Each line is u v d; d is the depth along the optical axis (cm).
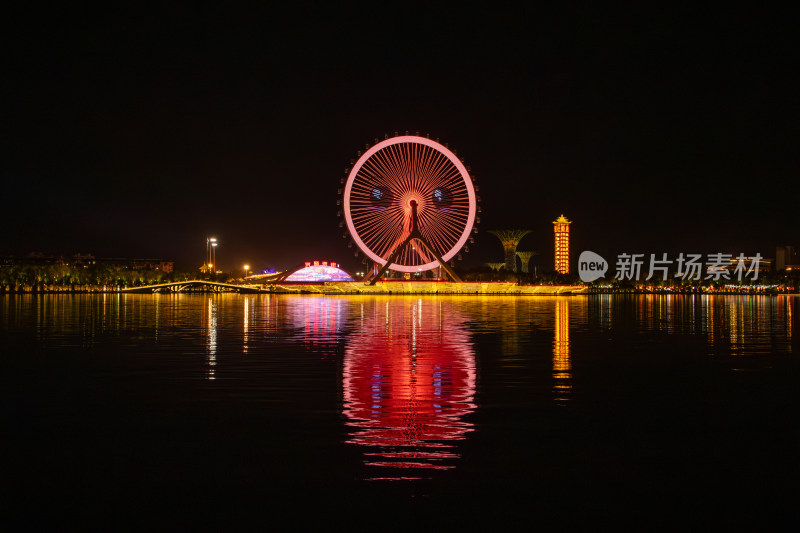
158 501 1462
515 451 1814
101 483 1568
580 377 3066
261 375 3098
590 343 4719
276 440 1911
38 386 2792
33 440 1919
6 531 1324
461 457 1758
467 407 2370
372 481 1577
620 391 2702
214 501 1461
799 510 1431
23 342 4653
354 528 1334
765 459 1762
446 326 6431
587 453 1802
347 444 1872
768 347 4472
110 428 2053
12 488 1539
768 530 1338
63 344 4522
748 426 2108
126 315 8175
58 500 1470
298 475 1616
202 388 2742
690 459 1756
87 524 1355
